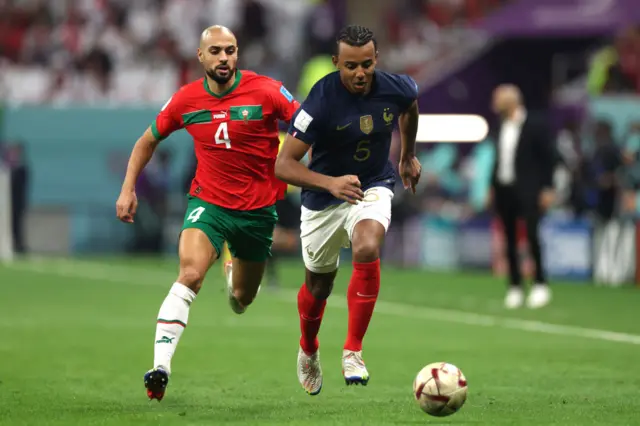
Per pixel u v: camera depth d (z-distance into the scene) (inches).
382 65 3759.8
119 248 3447.3
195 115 1064.8
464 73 3371.1
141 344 1519.4
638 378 1208.2
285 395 1086.4
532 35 3164.4
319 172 1042.1
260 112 1064.2
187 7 3843.5
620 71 3149.6
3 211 3368.6
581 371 1264.8
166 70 3683.6
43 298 2215.8
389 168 1055.6
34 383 1163.3
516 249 2075.5
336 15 3722.9
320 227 1039.0
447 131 3324.3
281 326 1752.0
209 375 1229.1
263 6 3774.6
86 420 912.3
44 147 3464.6
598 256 2669.8
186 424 888.9
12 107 3462.1
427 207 3083.2
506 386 1147.3
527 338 1599.4
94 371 1259.8
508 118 2043.6
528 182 2033.7
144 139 1069.8
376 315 1926.7
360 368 1001.5
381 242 1012.5
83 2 3882.9
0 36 3897.6
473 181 2896.2
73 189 3469.5
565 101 3319.4
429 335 1636.3
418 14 3941.9
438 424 891.4
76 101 3622.0
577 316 1905.8
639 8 3117.6
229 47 1044.5
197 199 1077.1
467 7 3907.5
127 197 1047.6
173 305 982.4
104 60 3676.2
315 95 999.0
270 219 1096.2
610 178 2628.0
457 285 2532.0
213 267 3193.9
